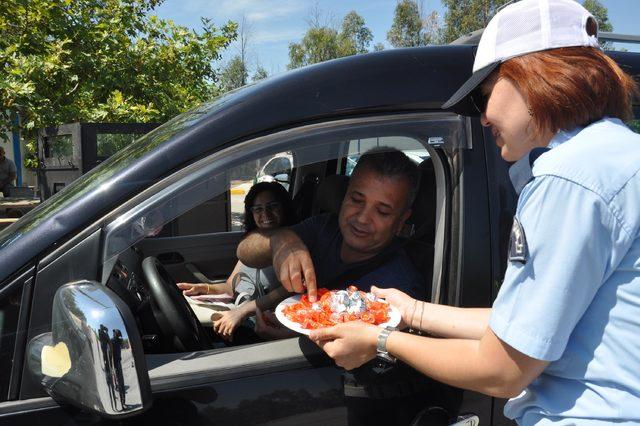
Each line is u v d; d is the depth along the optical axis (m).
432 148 1.46
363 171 1.67
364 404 1.34
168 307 1.71
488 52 1.04
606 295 0.95
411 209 1.70
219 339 2.07
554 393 1.03
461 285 1.42
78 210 1.25
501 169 1.47
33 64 5.04
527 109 1.00
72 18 5.70
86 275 1.23
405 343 1.15
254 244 1.91
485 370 1.02
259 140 1.33
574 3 1.02
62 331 1.10
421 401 1.37
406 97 1.42
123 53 5.89
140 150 1.46
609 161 0.92
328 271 1.85
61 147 4.73
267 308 1.87
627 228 0.91
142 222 1.26
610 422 0.96
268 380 1.31
